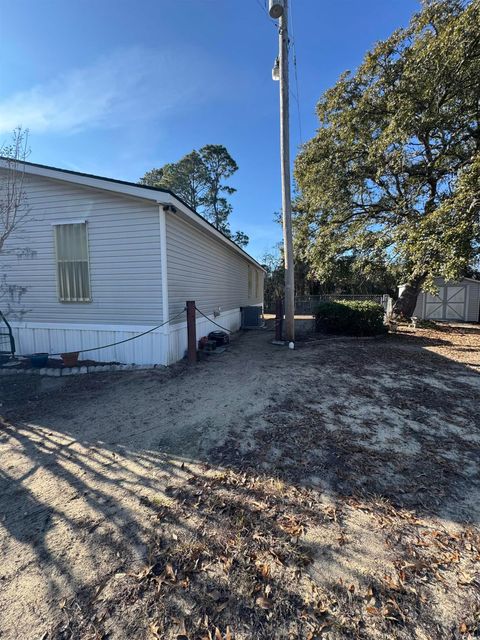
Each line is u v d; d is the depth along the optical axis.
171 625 1.40
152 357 5.98
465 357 6.98
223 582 1.62
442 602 1.51
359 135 11.91
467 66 8.02
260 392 4.54
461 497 2.32
